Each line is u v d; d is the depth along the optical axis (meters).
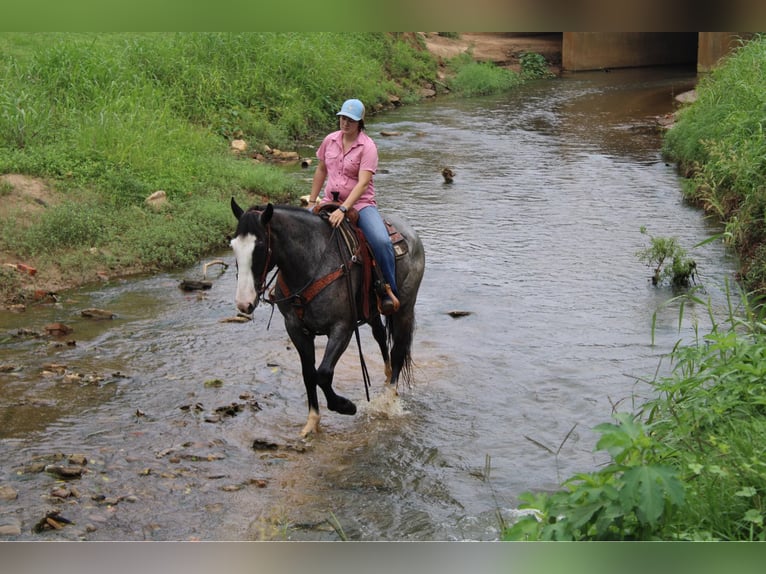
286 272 7.26
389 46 30.72
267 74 23.14
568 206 15.87
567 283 11.84
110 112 15.95
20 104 15.51
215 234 13.54
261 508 6.52
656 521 4.79
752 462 5.46
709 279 11.81
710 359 7.32
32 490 6.61
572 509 4.98
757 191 12.87
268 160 19.36
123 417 7.95
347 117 7.57
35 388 8.51
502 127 24.06
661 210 15.45
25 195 12.90
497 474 7.05
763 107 15.49
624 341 9.78
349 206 7.54
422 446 7.56
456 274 12.29
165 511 6.43
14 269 11.28
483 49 35.41
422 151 20.86
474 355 9.51
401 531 6.21
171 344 9.77
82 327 10.20
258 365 9.23
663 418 6.95
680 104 26.22
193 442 7.48
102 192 13.76
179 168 15.47
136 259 12.46
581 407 8.20
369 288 7.69
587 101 27.98
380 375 9.09
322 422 8.02
